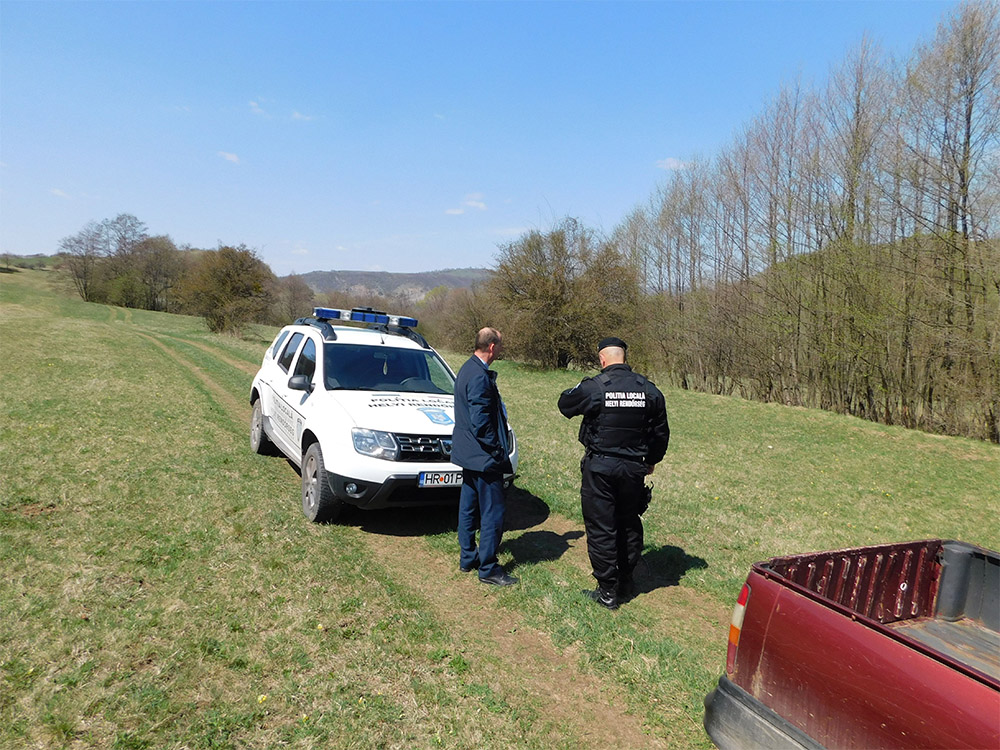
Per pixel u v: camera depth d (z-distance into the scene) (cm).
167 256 7600
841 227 1981
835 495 900
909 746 195
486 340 467
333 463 539
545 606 443
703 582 520
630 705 340
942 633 313
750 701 250
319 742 281
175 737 273
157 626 358
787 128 2188
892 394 1906
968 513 863
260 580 430
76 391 1101
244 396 1338
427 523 607
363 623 393
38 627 340
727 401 2081
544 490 759
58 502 529
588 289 2812
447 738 294
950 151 1633
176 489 599
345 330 725
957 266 1612
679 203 2862
